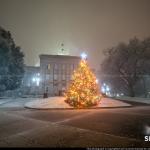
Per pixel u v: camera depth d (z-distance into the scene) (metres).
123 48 39.84
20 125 11.59
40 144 7.79
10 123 12.25
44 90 61.34
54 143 7.89
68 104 21.05
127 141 8.07
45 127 10.95
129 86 40.28
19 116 15.08
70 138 8.61
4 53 39.38
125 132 9.59
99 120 12.92
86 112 17.06
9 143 7.98
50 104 21.72
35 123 12.13
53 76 62.22
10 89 44.56
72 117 14.34
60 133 9.52
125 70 39.78
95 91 20.86
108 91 45.34
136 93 43.03
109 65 41.72
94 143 7.83
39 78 61.50
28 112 17.50
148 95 40.84
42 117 14.48
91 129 10.30
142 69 38.62
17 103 26.83
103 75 43.88
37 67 61.62
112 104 21.81
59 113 16.58
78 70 21.12
